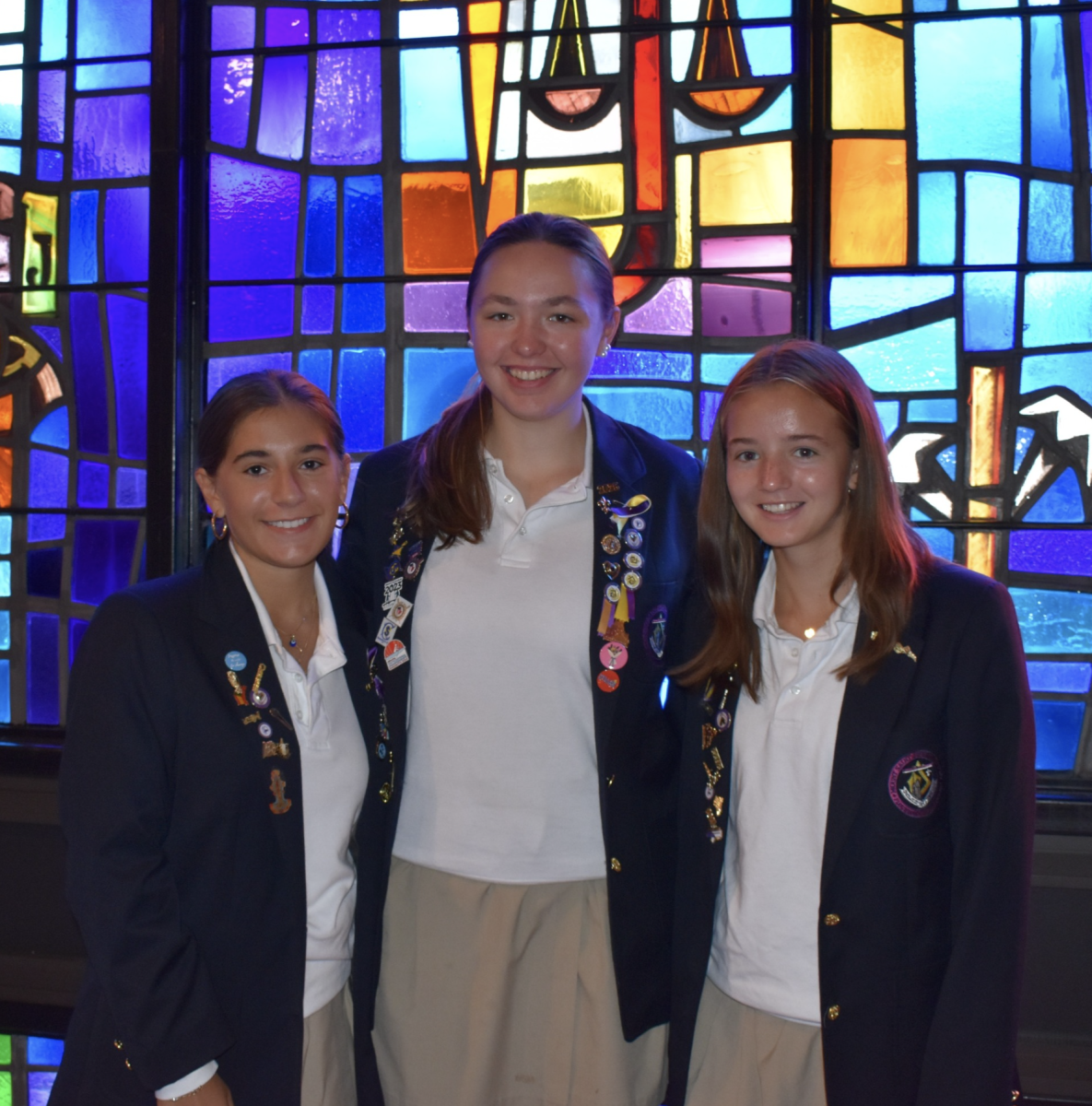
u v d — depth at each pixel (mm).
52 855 2260
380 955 1454
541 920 1416
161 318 2223
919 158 2107
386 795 1438
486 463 1473
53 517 2324
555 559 1428
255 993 1260
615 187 2172
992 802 1184
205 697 1235
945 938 1235
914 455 2117
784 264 2121
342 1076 1403
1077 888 2018
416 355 2232
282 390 1296
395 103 2236
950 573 1278
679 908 1397
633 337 2164
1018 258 2098
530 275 1361
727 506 1358
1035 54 2086
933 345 2109
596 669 1385
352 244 2248
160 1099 1190
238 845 1249
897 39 2109
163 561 2225
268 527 1281
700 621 1426
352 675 1414
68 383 2320
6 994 2250
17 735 2303
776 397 1244
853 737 1221
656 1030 1488
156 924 1175
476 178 2213
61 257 2322
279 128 2262
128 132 2305
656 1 2158
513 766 1389
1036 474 2096
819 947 1217
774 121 2127
